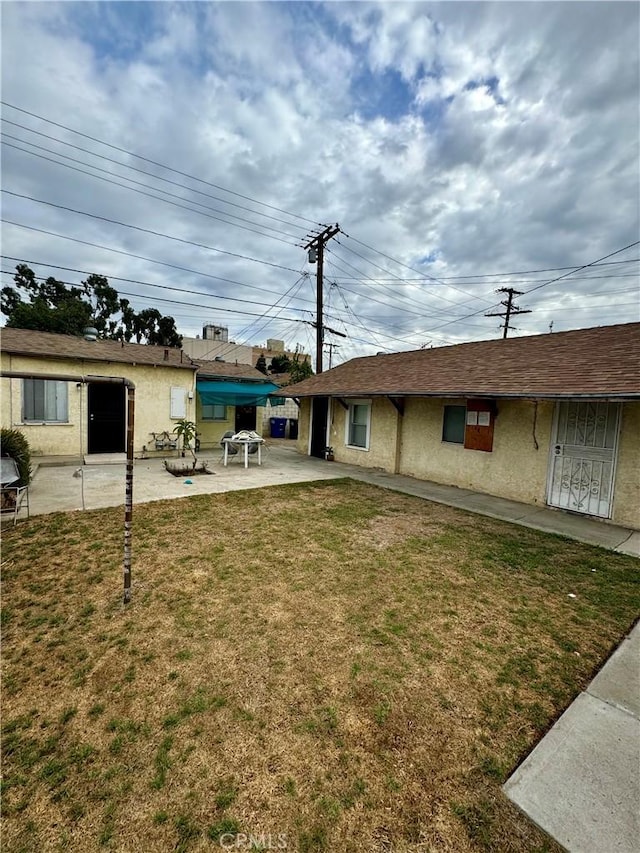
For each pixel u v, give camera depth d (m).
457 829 1.93
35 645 3.34
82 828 1.90
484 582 4.77
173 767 2.23
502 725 2.60
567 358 8.59
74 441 12.77
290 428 24.30
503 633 3.70
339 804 2.04
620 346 8.27
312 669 3.11
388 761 2.31
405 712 2.69
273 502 8.17
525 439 8.74
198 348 27.75
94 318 36.06
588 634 3.72
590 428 7.66
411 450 11.60
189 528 6.39
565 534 6.66
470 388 8.66
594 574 5.08
